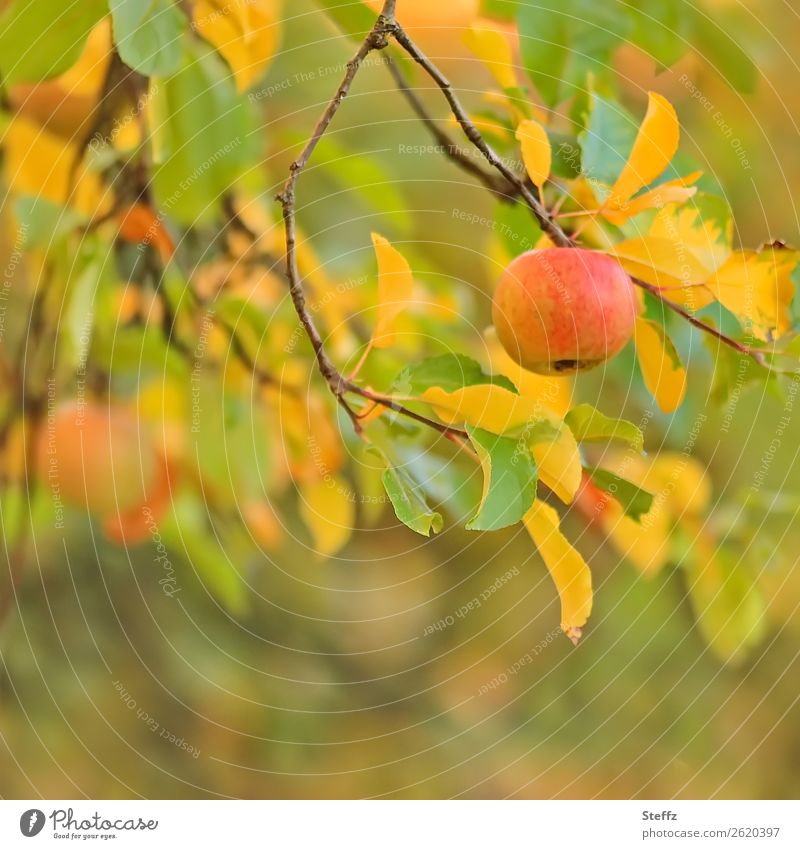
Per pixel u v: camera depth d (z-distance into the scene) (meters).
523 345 1.21
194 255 1.44
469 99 1.53
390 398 1.17
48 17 1.25
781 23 1.56
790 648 2.29
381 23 1.17
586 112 1.29
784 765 2.26
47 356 1.40
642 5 1.33
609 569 2.11
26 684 1.90
